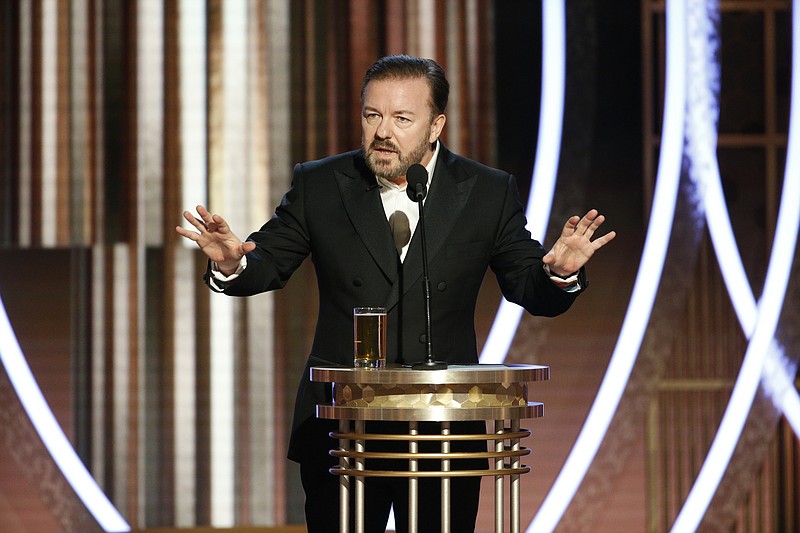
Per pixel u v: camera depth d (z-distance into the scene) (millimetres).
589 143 15742
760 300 15727
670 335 15664
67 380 15422
